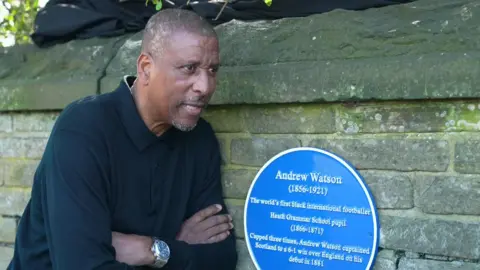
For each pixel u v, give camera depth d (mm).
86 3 2814
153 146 2082
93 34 2730
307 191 2160
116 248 1976
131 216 2051
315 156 2141
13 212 2773
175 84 1922
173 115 1979
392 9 2131
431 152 1970
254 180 2256
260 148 2262
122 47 2570
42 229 2102
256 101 2188
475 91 1832
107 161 1962
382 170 2051
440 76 1877
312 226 2154
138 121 2037
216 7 2533
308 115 2160
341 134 2107
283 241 2209
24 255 2150
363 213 2062
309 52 2180
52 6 2850
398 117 2014
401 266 2031
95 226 1855
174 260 2062
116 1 2752
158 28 1931
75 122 1958
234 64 2316
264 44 2279
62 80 2596
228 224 2270
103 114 2002
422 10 2068
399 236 2027
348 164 2082
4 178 2789
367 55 2076
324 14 2227
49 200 1918
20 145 2738
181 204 2178
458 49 1939
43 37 2787
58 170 1901
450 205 1949
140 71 2010
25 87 2643
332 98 2055
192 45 1890
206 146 2256
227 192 2342
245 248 2311
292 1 2387
